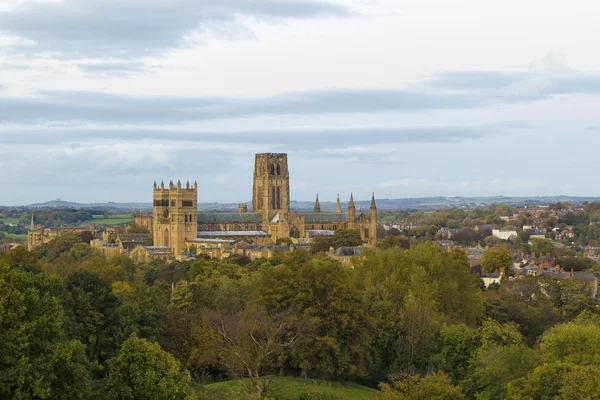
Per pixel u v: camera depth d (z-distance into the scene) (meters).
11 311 132.50
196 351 196.38
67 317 171.62
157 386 143.00
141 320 194.38
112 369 146.00
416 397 160.50
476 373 184.50
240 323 198.12
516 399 161.00
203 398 159.00
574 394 150.25
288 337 195.12
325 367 196.25
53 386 132.12
